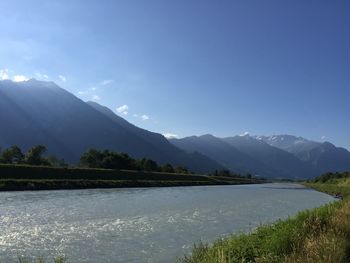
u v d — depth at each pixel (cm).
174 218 4597
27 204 5625
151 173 15425
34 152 14862
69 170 11244
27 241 2988
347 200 3856
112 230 3591
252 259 1587
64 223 3931
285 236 1794
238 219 4612
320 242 1598
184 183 15412
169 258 2527
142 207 5775
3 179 8781
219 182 19362
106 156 16375
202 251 1777
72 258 2505
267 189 14500
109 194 8362
